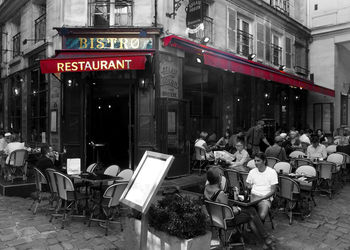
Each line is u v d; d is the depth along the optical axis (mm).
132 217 3629
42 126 10375
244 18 12570
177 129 8828
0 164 9188
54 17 9375
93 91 9508
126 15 8836
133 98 9008
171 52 8820
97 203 5109
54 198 5879
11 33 13773
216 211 3986
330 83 16781
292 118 15828
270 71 10828
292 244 4395
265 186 4848
